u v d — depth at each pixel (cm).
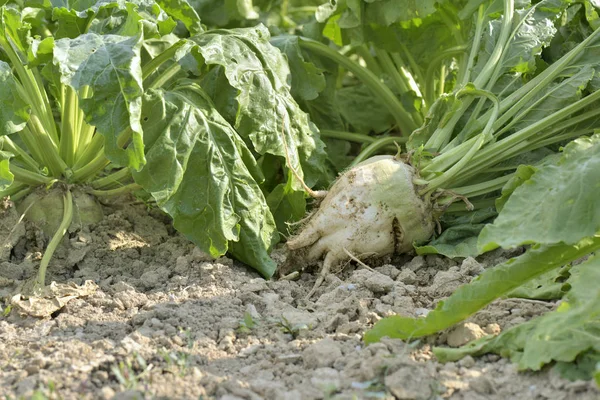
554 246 191
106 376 187
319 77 233
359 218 216
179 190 211
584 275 191
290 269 220
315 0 272
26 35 210
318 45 238
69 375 187
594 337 186
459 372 188
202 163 212
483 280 193
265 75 219
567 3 227
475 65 229
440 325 194
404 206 217
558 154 218
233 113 221
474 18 232
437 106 222
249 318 200
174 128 211
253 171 219
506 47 226
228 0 242
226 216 212
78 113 221
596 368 183
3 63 206
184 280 212
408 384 185
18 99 206
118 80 202
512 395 184
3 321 203
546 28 227
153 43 228
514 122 223
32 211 219
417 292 209
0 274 212
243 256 217
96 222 222
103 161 220
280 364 192
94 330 200
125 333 199
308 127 224
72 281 212
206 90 222
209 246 212
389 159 219
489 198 226
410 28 241
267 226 217
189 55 216
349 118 257
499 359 191
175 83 220
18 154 219
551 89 224
